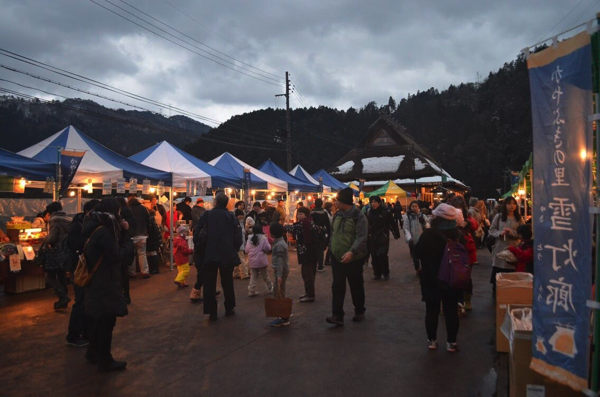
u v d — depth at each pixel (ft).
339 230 19.95
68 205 49.42
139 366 15.17
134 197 32.89
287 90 105.81
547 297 8.71
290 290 28.02
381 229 31.63
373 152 175.83
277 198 75.36
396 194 95.25
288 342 17.60
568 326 8.27
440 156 319.88
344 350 16.60
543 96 8.93
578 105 8.09
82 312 17.37
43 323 20.54
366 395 12.81
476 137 313.53
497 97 369.50
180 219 41.45
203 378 14.12
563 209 8.42
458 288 15.46
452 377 14.01
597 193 7.70
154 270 34.35
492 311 22.24
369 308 23.17
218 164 49.73
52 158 32.81
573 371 8.13
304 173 76.02
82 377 14.26
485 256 44.42
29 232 27.35
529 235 19.70
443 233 15.94
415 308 23.11
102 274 14.34
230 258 21.04
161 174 36.37
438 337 18.13
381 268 31.73
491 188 285.43
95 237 14.15
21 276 27.07
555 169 8.59
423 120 406.62
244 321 20.76
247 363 15.38
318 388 13.29
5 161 26.37
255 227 26.14
